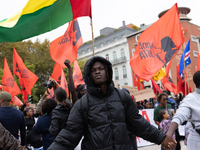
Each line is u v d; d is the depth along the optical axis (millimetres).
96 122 1880
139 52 6562
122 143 1866
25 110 6590
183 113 2627
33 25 4461
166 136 2123
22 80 9445
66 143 1903
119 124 1904
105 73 2023
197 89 2816
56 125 3250
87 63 2014
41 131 3834
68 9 4703
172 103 7207
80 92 3572
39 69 27625
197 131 2717
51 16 4578
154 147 7355
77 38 5883
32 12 4445
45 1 4492
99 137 1839
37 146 5020
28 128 6230
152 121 8234
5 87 9461
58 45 5855
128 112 2047
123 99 2016
